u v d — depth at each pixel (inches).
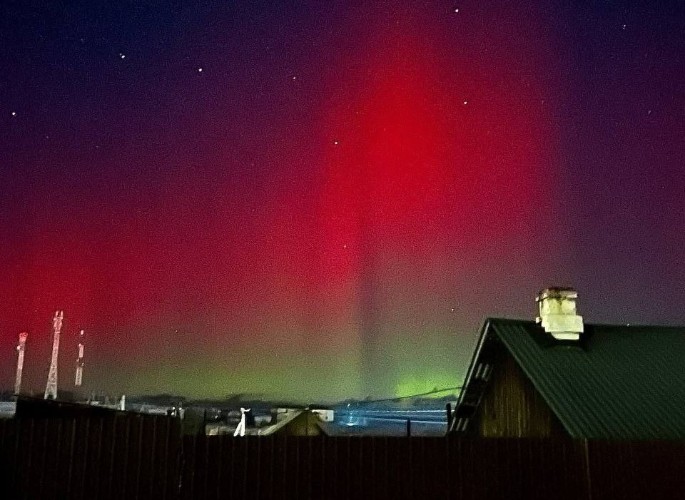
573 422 549.6
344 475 442.9
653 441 501.7
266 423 1336.1
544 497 473.1
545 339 679.7
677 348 692.1
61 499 399.2
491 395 728.3
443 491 455.5
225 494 423.2
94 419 411.2
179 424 420.2
